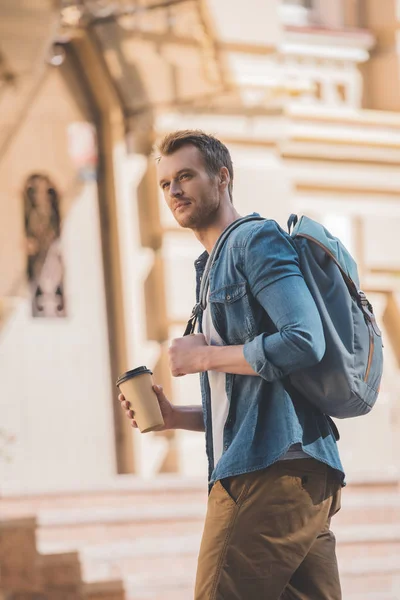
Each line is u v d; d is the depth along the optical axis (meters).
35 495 10.27
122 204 13.13
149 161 13.20
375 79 14.97
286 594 4.95
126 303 13.04
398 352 14.84
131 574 9.66
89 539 10.03
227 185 4.98
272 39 13.74
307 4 14.97
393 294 14.84
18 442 12.41
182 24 13.20
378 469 13.09
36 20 12.27
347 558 10.61
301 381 4.68
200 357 4.73
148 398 5.01
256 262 4.64
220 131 13.45
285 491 4.65
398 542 10.91
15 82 12.51
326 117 14.30
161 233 13.18
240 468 4.62
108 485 10.61
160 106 13.15
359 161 14.60
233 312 4.73
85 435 12.84
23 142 12.77
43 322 12.73
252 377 4.72
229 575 4.66
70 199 13.01
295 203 14.24
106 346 13.05
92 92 13.24
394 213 14.89
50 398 12.67
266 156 13.78
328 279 4.71
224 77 13.39
